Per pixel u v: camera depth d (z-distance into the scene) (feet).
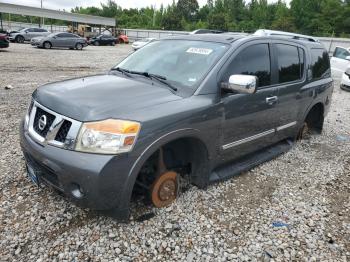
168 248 9.71
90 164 8.76
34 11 142.00
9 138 16.97
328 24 237.25
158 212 11.23
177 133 10.20
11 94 27.22
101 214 10.53
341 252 10.15
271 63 14.49
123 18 324.19
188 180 12.85
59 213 10.80
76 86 11.17
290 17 245.86
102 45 130.11
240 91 11.09
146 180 11.12
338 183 14.89
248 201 12.59
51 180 9.77
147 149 9.44
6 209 10.84
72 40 92.84
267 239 10.48
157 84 11.62
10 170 13.39
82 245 9.53
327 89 19.58
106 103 9.67
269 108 14.33
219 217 11.37
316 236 10.81
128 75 12.71
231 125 12.39
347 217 12.11
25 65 47.44
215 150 12.01
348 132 23.25
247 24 270.46
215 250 9.81
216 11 310.65
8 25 191.72
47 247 9.36
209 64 12.01
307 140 20.40
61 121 9.43
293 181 14.69
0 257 8.88
